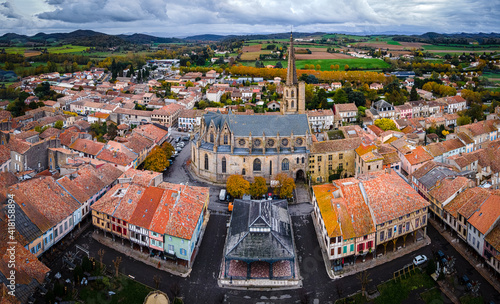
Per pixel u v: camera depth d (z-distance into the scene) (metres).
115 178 156.50
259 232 116.06
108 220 127.06
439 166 152.12
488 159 174.75
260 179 156.25
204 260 119.69
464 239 123.19
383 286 107.88
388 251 122.50
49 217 120.06
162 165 181.38
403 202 121.25
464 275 108.75
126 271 113.62
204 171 178.12
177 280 111.00
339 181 136.12
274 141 173.25
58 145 182.50
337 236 112.69
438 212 136.88
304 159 172.50
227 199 157.38
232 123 175.12
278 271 114.56
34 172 164.75
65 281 106.94
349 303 102.50
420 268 114.19
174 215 119.69
